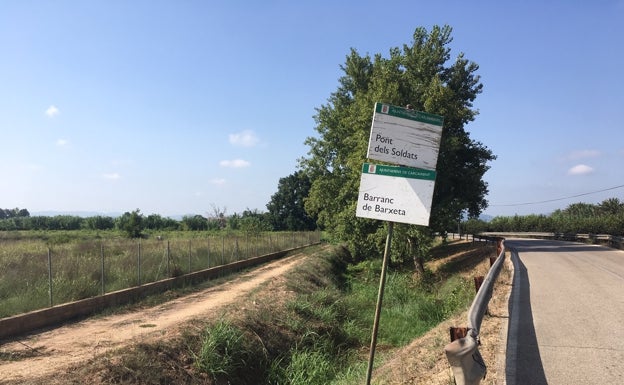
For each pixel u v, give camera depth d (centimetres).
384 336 1370
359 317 1562
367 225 2759
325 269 2480
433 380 628
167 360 882
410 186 510
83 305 1296
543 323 907
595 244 3659
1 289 1236
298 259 3164
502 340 765
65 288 1334
